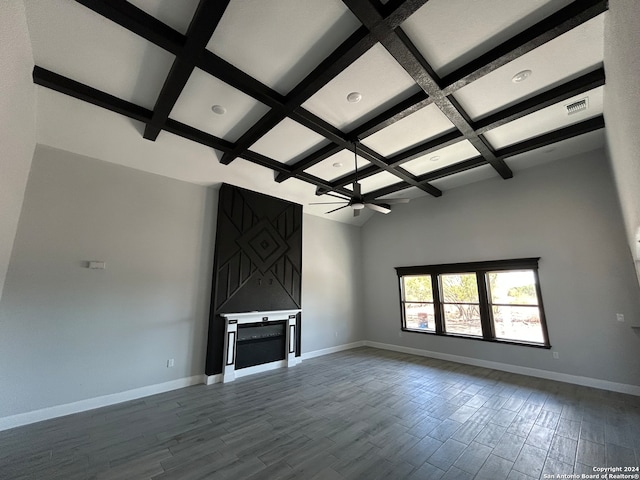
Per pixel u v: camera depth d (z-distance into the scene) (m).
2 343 3.16
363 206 4.34
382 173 5.69
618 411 3.45
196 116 3.70
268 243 5.89
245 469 2.40
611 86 2.77
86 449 2.70
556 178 5.04
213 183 5.20
